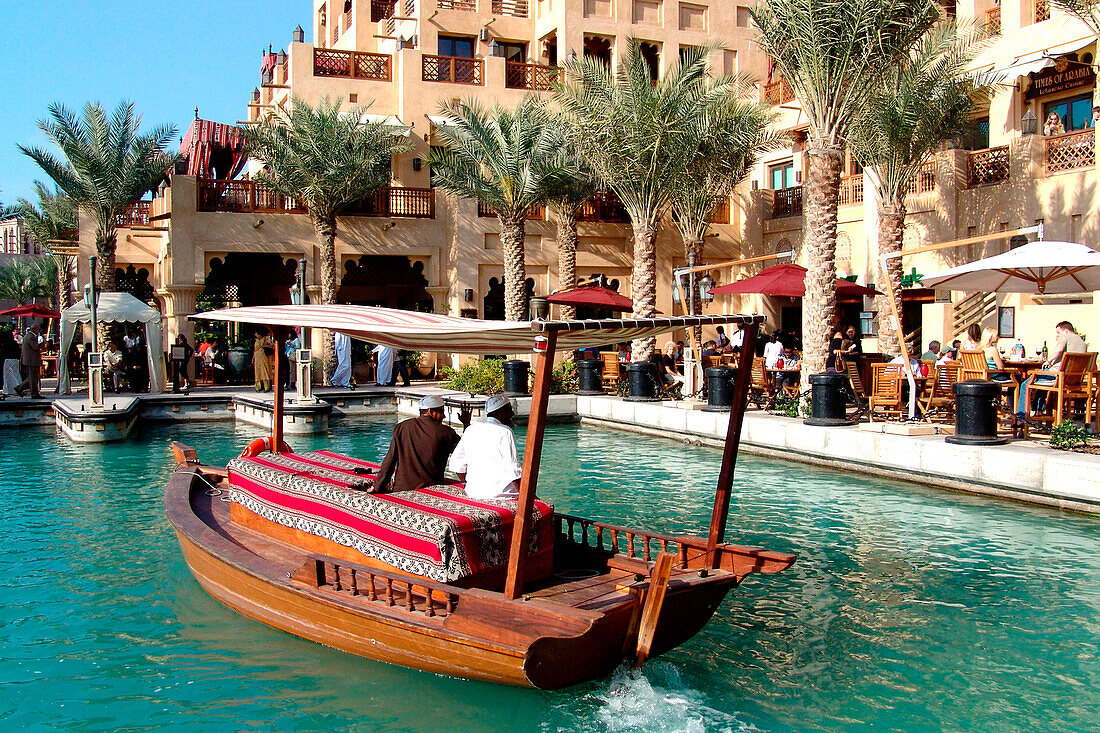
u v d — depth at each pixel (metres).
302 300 21.20
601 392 21.45
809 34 16.39
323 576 6.93
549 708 5.99
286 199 27.23
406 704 6.09
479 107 26.42
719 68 33.22
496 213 28.28
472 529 6.46
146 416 21.22
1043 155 21.50
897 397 14.76
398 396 23.31
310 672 6.57
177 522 8.45
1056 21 21.53
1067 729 5.74
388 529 6.78
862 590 8.34
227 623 7.58
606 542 10.09
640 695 6.12
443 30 31.81
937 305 20.73
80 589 8.54
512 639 5.80
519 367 20.92
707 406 17.44
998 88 22.73
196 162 29.31
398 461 7.53
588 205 30.62
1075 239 20.56
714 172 25.30
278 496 8.09
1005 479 11.55
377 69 30.22
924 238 24.34
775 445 15.14
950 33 20.58
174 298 26.36
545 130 25.11
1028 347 18.62
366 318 7.13
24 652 7.01
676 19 32.75
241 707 6.07
